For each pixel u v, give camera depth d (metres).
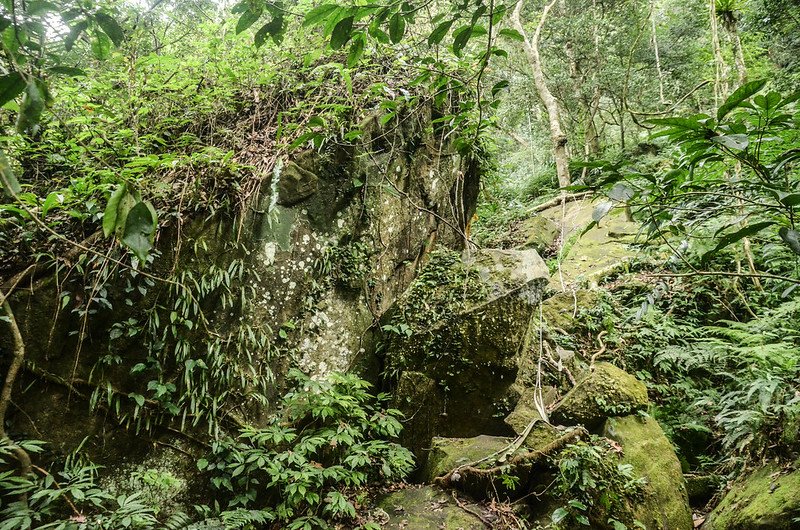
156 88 3.77
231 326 3.41
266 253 3.62
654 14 11.55
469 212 6.26
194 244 3.27
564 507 3.07
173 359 3.17
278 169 3.68
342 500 2.99
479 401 3.91
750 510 2.75
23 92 0.92
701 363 4.54
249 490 3.17
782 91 7.55
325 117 4.00
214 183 3.39
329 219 4.09
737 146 1.13
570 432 3.39
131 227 0.81
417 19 5.33
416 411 3.91
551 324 5.18
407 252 4.91
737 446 3.46
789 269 4.48
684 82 11.91
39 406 2.75
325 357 3.91
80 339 2.86
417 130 4.98
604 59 11.78
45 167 3.48
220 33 4.55
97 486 2.84
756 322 4.33
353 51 1.41
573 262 7.14
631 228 7.41
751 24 8.33
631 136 13.80
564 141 9.45
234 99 4.34
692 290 5.42
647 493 3.18
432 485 3.48
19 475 2.64
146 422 3.04
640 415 3.71
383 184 4.53
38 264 2.84
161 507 2.98
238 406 3.37
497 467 3.28
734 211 1.90
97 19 1.05
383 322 4.30
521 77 12.77
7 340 2.68
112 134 3.35
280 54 4.55
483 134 5.65
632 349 4.90
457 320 3.93
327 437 3.36
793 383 3.31
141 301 3.07
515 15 9.30
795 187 1.50
